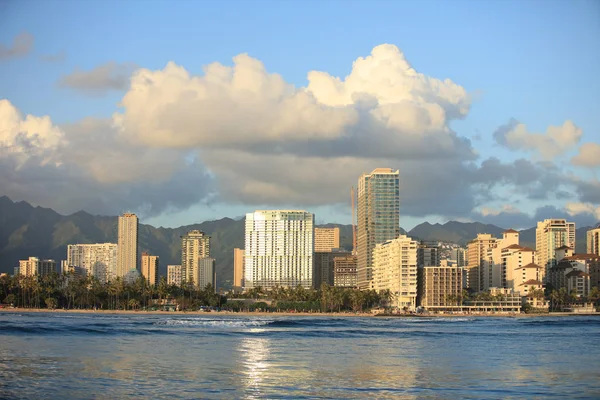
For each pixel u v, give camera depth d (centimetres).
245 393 10512
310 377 12300
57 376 11969
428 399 10294
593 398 10538
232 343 19425
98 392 10456
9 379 11562
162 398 10031
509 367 14250
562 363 15138
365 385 11456
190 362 14275
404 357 16125
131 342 19088
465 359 15838
